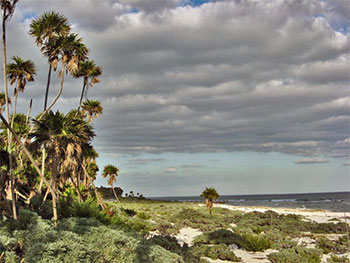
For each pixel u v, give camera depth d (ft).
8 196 65.16
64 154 54.39
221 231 75.61
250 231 91.71
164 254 40.83
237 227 98.99
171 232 81.00
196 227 98.78
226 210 158.92
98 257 36.14
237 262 52.95
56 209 51.49
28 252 33.76
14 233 38.42
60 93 66.90
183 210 135.95
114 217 59.72
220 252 55.31
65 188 80.43
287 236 87.97
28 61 70.03
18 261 33.96
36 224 41.45
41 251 33.30
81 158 61.00
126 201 222.48
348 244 71.97
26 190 74.13
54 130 52.42
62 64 63.67
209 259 53.83
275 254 55.16
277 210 217.97
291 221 112.78
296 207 279.49
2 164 64.34
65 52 63.52
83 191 85.66
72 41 62.69
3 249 34.99
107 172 169.17
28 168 75.10
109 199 223.30
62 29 61.87
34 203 57.62
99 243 38.60
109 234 40.29
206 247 59.47
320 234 93.91
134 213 114.93
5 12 45.91
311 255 57.31
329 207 271.08
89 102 97.76
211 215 124.67
